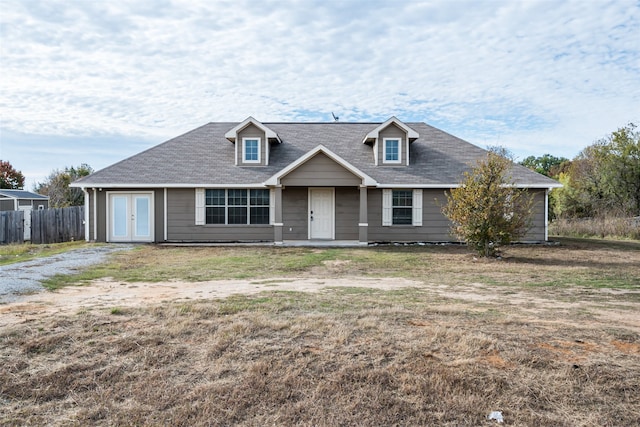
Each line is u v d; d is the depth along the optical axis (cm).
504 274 1008
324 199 1802
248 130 1848
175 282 887
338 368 402
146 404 351
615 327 520
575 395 356
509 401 349
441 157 1888
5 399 359
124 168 1789
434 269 1098
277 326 509
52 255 1339
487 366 403
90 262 1180
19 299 677
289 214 1795
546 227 1739
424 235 1759
